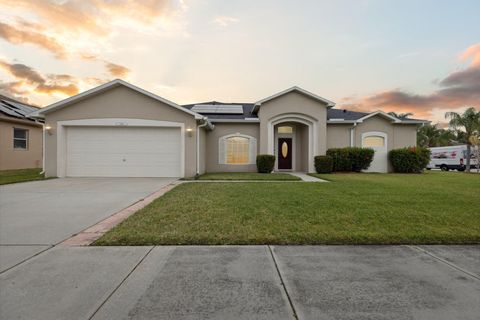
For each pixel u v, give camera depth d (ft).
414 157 48.32
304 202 19.25
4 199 21.12
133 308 6.59
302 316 6.36
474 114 65.98
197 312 6.47
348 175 42.68
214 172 49.08
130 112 38.70
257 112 53.57
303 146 52.47
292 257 9.93
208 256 9.96
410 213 15.93
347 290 7.59
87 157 39.11
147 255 10.00
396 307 6.75
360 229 12.89
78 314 6.33
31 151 57.00
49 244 11.07
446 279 8.27
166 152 39.55
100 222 14.46
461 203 18.93
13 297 7.04
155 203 18.90
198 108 59.06
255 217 15.05
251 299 7.09
